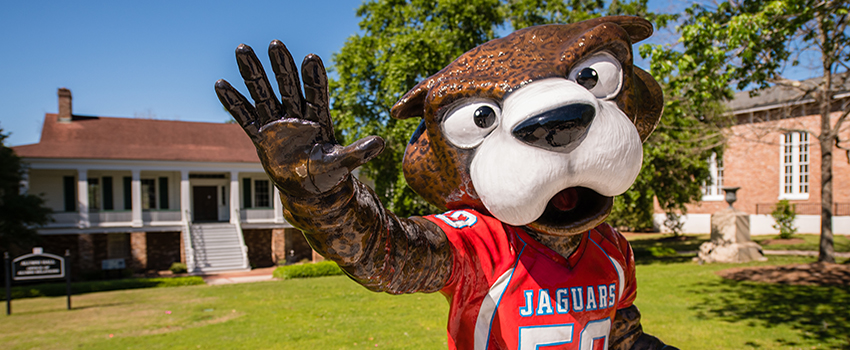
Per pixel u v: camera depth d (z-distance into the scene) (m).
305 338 7.55
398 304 10.12
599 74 1.76
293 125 1.28
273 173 1.31
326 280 15.63
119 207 23.86
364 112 14.64
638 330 2.28
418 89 1.85
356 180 1.50
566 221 1.68
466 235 1.81
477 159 1.68
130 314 10.27
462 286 1.78
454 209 2.01
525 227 1.88
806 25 7.86
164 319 9.53
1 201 17.23
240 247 22.70
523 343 1.76
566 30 1.86
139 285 15.93
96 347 7.44
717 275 11.91
